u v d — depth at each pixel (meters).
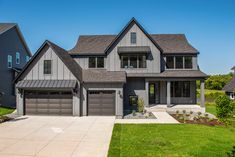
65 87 19.55
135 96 24.89
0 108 24.44
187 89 26.14
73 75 20.30
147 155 9.64
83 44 27.94
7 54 29.98
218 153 9.98
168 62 25.83
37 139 12.30
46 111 20.53
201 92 23.78
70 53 25.88
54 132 13.98
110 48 24.83
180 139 12.16
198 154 9.81
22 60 35.19
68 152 10.15
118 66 24.64
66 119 18.62
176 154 9.80
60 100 20.45
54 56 20.52
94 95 20.52
